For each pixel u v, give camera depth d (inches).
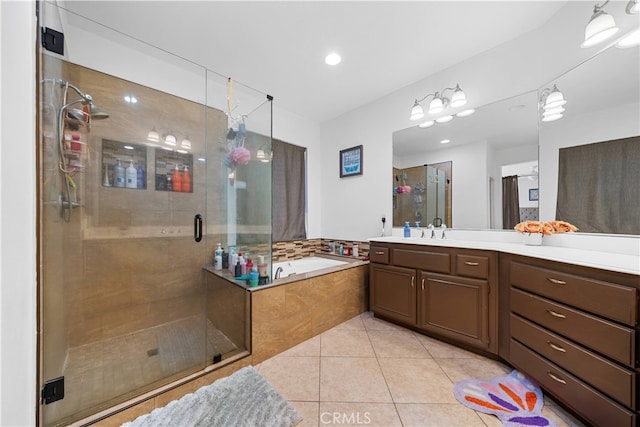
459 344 73.4
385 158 110.9
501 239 79.8
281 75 93.6
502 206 79.8
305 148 132.3
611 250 56.7
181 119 87.4
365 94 109.1
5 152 22.9
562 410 48.5
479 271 67.4
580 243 62.5
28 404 28.1
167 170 84.7
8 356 22.8
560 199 66.8
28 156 28.5
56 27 52.4
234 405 49.1
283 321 72.7
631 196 54.1
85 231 68.5
